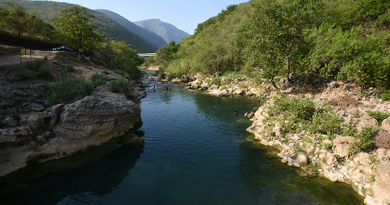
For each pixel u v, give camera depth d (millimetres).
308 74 23047
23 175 9156
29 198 8297
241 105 24281
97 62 48750
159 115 20516
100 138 12328
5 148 8945
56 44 51312
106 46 46969
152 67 122250
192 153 12273
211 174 10023
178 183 9297
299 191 8516
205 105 24625
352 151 9781
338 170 9586
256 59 23656
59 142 10648
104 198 8320
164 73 63938
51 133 10641
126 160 11555
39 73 18188
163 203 7977
